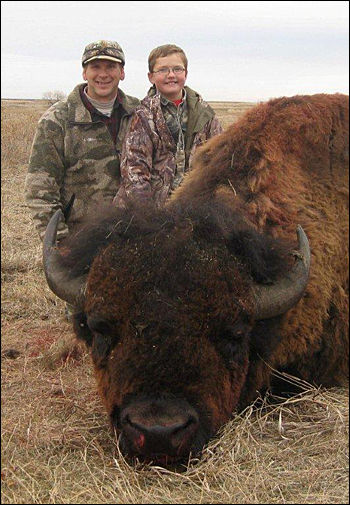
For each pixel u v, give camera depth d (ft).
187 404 4.17
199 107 7.87
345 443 4.61
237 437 4.57
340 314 5.85
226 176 5.63
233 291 4.43
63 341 7.31
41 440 4.93
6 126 23.34
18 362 7.11
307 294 5.46
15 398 6.01
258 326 4.85
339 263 5.88
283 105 6.11
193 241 4.50
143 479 4.22
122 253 4.46
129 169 7.36
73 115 7.47
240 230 4.68
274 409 5.16
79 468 4.43
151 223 4.60
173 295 4.26
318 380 5.90
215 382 4.39
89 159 7.54
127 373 4.20
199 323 4.26
